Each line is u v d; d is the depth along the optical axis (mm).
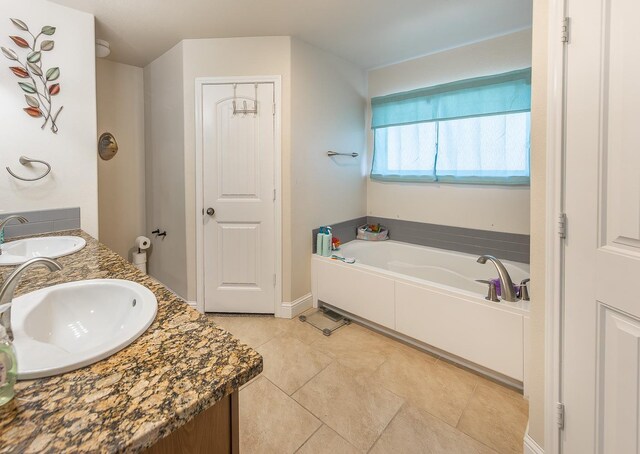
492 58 2562
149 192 3205
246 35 2482
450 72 2785
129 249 3225
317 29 2398
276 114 2553
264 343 2336
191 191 2670
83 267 1324
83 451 464
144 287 1060
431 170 2938
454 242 2896
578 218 1080
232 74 2545
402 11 2150
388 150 3229
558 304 1161
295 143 2615
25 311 892
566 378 1152
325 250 2812
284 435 1520
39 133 1954
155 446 552
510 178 2518
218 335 797
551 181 1165
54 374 630
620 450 985
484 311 1885
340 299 2672
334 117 2973
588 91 1027
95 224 2176
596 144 1013
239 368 664
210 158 2631
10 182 1883
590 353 1063
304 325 2611
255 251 2723
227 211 2682
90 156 2135
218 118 2596
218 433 637
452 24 2336
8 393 555
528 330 1742
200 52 2539
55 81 1987
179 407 551
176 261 2896
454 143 2781
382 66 3199
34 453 457
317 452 1432
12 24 1836
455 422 1607
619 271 963
